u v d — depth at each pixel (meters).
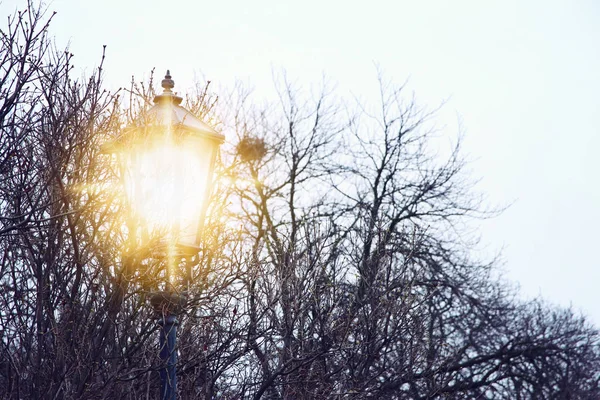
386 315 28.88
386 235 31.89
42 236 19.81
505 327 48.09
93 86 20.16
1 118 19.09
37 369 19.62
